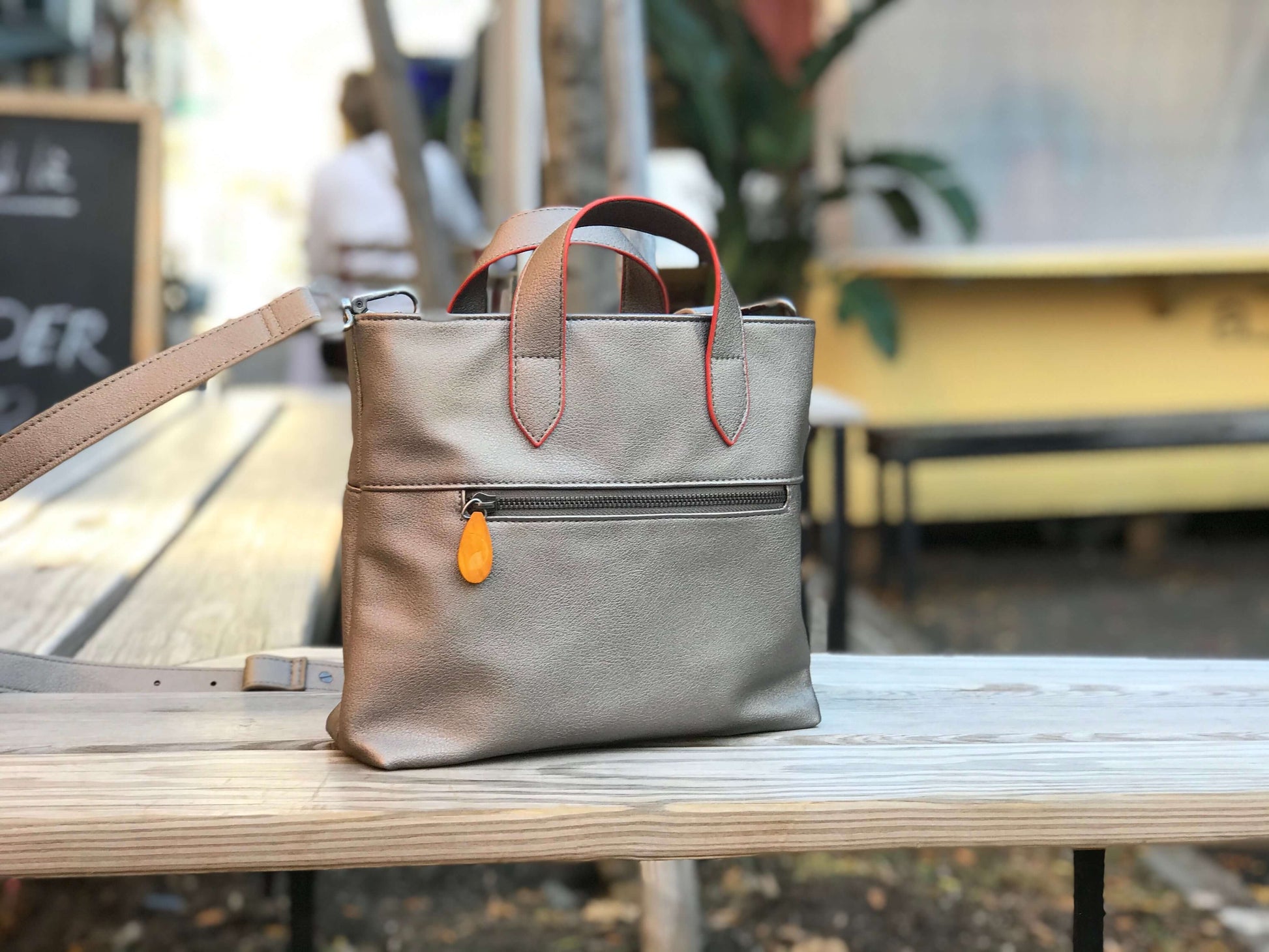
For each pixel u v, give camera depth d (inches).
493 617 37.3
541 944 82.4
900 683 48.5
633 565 38.6
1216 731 42.1
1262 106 212.2
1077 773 37.6
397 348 36.9
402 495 37.3
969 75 213.3
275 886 91.5
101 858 33.3
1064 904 89.6
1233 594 189.0
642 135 95.2
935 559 220.2
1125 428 181.3
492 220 138.3
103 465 103.2
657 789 36.1
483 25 221.0
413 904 88.5
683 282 57.6
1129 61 211.6
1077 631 164.4
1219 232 214.4
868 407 221.1
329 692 47.1
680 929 70.7
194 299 329.7
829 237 225.5
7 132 171.0
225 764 37.9
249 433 125.4
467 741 37.5
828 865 95.2
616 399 38.5
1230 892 92.2
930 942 83.0
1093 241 214.7
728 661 39.8
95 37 300.0
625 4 93.5
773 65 215.6
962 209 201.2
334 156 189.8
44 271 170.4
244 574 66.4
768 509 41.1
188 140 688.4
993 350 222.7
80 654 50.8
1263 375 228.1
